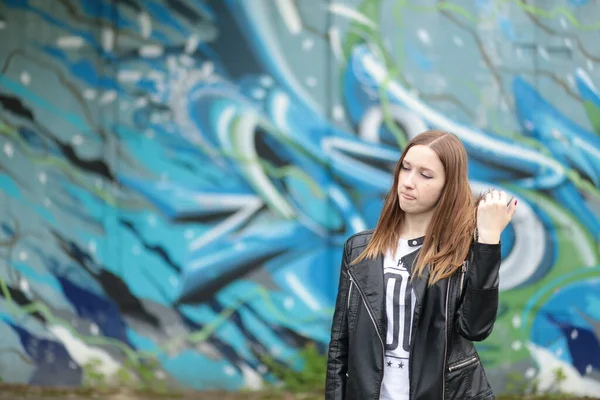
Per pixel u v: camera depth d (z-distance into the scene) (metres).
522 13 5.43
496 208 2.26
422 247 2.43
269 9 5.43
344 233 5.45
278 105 5.45
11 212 5.55
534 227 5.44
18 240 5.55
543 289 5.45
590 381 5.46
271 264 5.49
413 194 2.41
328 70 5.43
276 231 5.48
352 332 2.47
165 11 5.45
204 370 5.50
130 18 5.46
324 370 5.45
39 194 5.54
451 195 2.40
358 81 5.42
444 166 2.40
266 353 5.50
